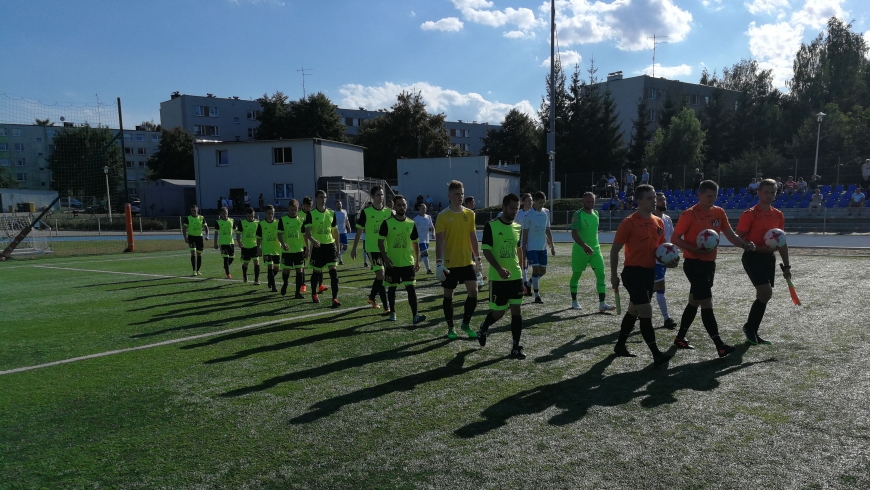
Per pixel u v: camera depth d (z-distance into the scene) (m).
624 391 4.36
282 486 2.97
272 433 3.69
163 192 44.34
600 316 7.48
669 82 58.75
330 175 40.31
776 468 3.03
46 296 10.21
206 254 20.55
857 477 2.91
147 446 3.53
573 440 3.46
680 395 4.23
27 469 3.24
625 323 5.33
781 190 28.45
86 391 4.65
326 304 8.96
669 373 4.80
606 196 35.41
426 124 53.72
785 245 5.43
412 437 3.57
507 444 3.43
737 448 3.29
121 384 4.82
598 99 47.91
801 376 4.60
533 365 5.15
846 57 51.22
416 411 4.02
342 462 3.24
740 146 51.81
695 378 4.64
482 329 5.70
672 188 33.62
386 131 53.28
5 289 11.26
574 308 8.04
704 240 5.16
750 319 5.68
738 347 5.61
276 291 10.55
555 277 11.62
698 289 5.30
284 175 39.47
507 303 5.47
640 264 5.07
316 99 56.38
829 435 3.44
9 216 27.06
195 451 3.43
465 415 3.93
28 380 4.99
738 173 31.92
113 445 3.55
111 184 49.44
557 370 4.97
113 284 11.88
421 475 3.05
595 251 7.69
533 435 3.55
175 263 16.92
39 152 65.81
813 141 37.75
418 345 6.04
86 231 33.47
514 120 62.72
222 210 12.72
